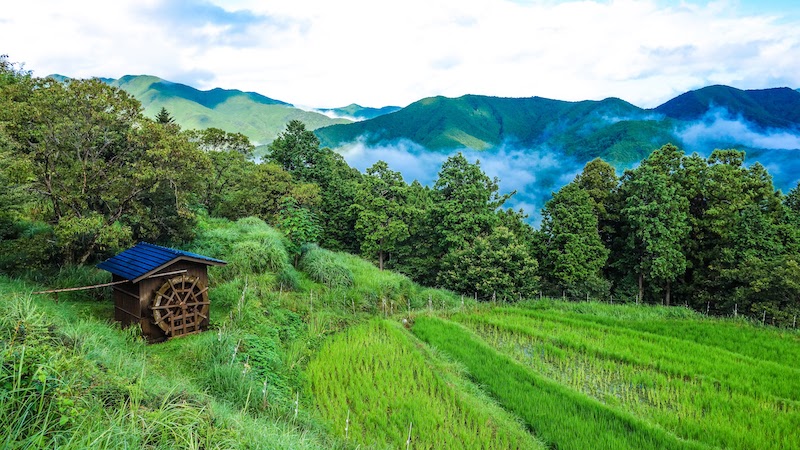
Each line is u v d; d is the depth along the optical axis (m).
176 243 23.14
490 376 16.89
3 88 17.97
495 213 39.59
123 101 18.41
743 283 31.27
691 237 37.16
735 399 15.33
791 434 13.03
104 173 18.77
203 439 7.18
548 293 36.84
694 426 13.52
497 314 25.92
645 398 15.98
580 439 12.71
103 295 18.19
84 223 16.77
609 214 39.75
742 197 35.28
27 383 6.42
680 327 23.91
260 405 11.67
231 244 24.56
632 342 20.88
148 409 7.70
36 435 5.32
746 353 20.36
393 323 22.30
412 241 41.69
